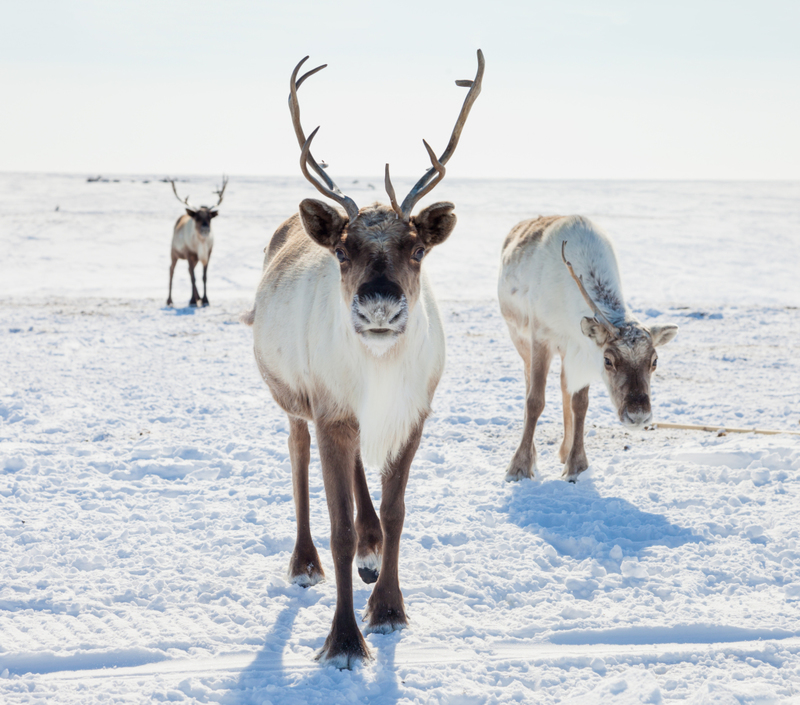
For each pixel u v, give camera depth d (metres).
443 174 3.82
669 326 6.44
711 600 4.31
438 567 4.75
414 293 3.73
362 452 3.92
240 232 42.00
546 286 6.92
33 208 58.44
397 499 4.01
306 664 3.64
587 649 3.81
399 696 3.35
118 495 6.04
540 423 8.73
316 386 3.99
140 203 69.25
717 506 5.84
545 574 4.64
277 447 7.38
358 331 3.39
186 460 6.99
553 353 7.07
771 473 6.48
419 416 4.02
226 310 18.83
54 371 11.27
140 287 24.25
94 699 3.28
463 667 3.60
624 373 6.21
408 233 3.66
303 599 4.32
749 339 14.87
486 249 35.41
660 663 3.66
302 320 4.19
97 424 8.31
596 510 5.72
